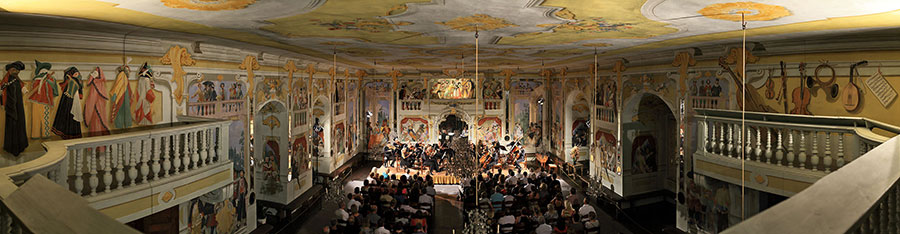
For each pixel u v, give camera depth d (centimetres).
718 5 616
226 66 1330
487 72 2878
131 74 1007
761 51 1163
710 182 1333
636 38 1066
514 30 918
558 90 2602
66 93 874
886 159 272
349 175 2497
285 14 705
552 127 2725
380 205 1602
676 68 1485
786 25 803
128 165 1002
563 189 2216
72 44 881
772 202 1212
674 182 1903
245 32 933
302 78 1881
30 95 816
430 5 635
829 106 1030
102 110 945
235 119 1382
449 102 2884
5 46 781
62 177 711
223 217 1331
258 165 1772
